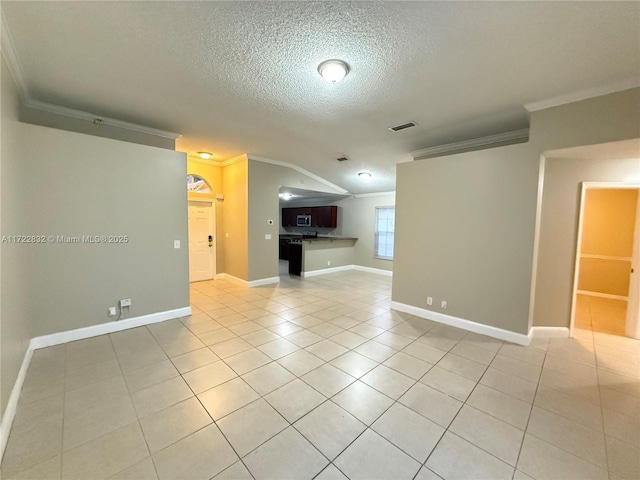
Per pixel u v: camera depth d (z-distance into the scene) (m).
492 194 3.29
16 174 2.40
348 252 8.11
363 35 1.93
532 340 3.27
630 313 3.39
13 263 2.18
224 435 1.76
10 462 1.54
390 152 4.74
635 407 2.09
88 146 3.08
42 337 2.88
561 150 2.82
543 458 1.63
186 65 2.33
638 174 3.14
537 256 3.28
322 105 3.06
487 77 2.43
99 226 3.18
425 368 2.61
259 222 5.75
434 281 3.86
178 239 3.82
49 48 2.10
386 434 1.79
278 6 1.69
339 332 3.44
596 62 2.14
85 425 1.82
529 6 1.63
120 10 1.72
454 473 1.52
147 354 2.80
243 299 4.84
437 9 1.68
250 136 4.16
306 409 2.02
